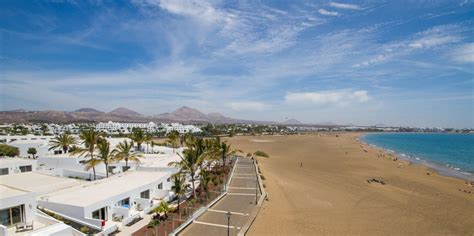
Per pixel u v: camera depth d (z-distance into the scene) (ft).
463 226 117.50
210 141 210.18
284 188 172.35
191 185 163.32
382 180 208.54
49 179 132.77
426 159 366.43
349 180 204.44
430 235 107.86
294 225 111.96
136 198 113.39
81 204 91.81
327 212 130.21
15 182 126.62
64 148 234.58
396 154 422.82
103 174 163.94
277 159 317.42
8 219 77.92
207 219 112.98
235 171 223.92
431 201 153.28
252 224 110.52
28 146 239.09
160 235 92.58
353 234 106.01
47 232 73.56
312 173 229.66
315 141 648.79
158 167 158.92
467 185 201.26
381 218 124.57
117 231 93.35
